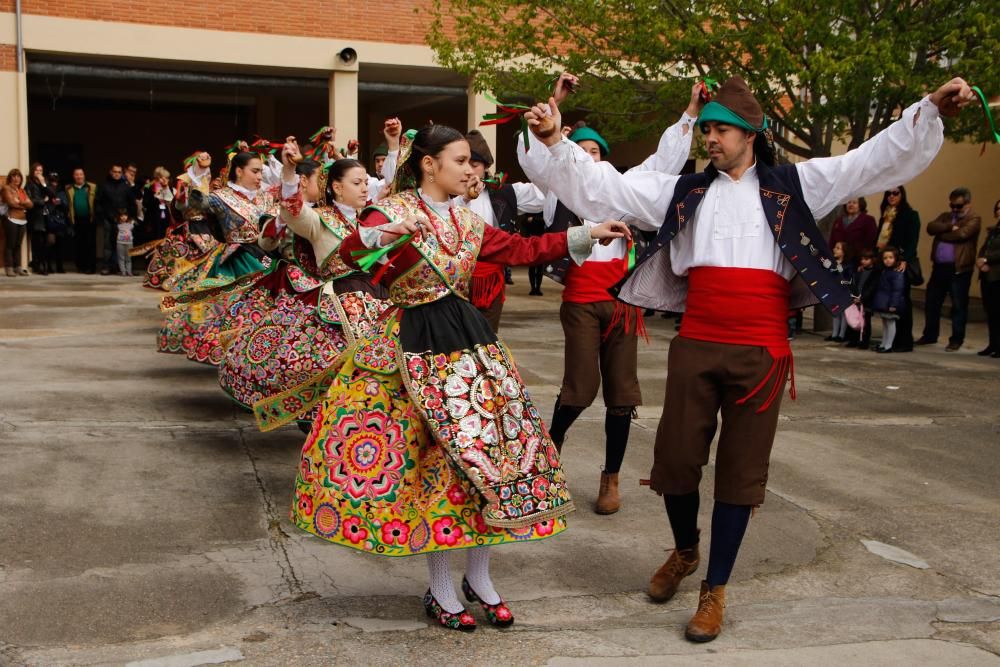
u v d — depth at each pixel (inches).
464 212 139.7
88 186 687.7
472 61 505.4
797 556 171.0
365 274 207.8
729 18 419.5
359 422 133.2
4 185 632.4
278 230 195.5
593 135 197.0
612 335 188.7
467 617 136.8
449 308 135.6
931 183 661.9
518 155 148.4
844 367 368.8
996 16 384.8
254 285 227.9
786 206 136.8
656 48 435.2
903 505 200.8
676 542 149.1
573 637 135.7
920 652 133.6
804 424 271.7
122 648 127.9
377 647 130.6
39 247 659.4
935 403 303.9
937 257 419.2
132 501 186.7
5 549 160.2
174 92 820.0
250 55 645.9
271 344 210.4
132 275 685.3
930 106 129.5
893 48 385.4
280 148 270.2
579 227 139.5
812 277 135.3
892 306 398.0
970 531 185.8
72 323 423.5
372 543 130.6
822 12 389.1
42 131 880.9
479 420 130.6
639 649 132.6
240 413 259.9
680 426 141.0
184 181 308.8
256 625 136.3
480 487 127.8
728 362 137.8
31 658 124.1
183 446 226.4
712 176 141.9
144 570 154.0
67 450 218.8
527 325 465.1
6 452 215.2
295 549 165.6
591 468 221.5
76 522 173.9
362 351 136.9
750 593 154.7
